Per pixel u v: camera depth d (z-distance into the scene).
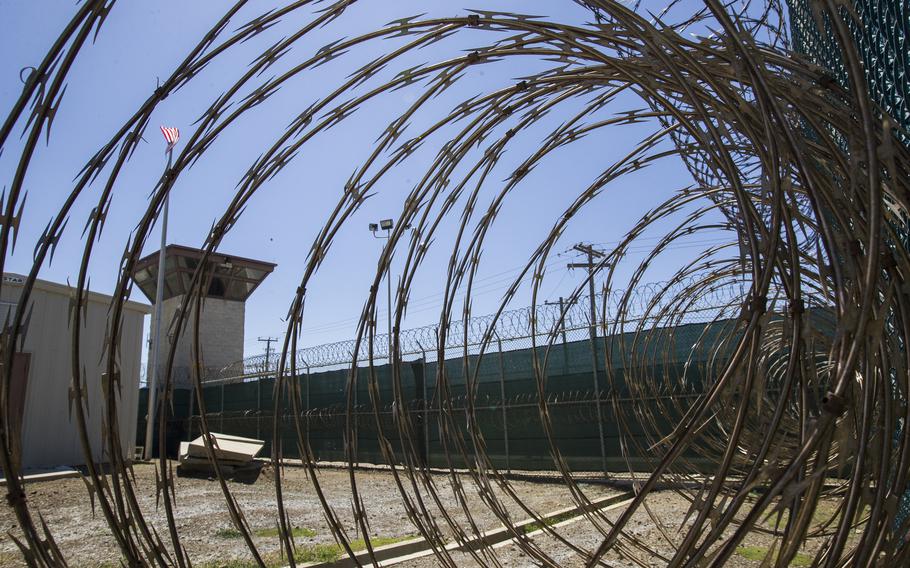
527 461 11.12
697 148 3.61
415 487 3.38
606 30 2.16
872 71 2.89
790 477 1.34
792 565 4.12
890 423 1.66
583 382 10.62
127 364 13.95
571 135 3.57
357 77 2.41
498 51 2.53
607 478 9.85
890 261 1.72
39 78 1.70
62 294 12.66
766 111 1.62
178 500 8.48
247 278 20.80
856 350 1.33
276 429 2.71
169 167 2.10
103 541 5.81
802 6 3.68
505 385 11.70
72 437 12.58
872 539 1.47
